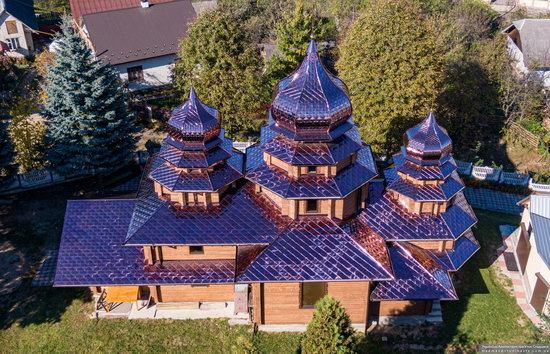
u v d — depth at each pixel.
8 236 40.94
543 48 64.12
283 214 32.09
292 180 30.89
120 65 58.59
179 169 32.25
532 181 50.00
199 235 31.14
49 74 44.81
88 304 34.94
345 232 31.47
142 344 32.16
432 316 33.59
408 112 46.12
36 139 46.53
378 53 45.78
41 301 35.38
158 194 33.34
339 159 30.14
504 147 59.38
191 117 31.08
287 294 31.36
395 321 33.44
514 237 40.81
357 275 29.78
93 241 33.66
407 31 45.31
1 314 34.59
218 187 31.61
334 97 29.50
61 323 33.75
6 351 32.44
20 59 68.88
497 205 47.78
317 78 29.41
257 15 78.25
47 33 72.44
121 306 34.22
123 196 45.47
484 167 50.28
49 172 46.66
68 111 45.09
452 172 32.84
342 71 49.12
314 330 25.14
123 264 32.62
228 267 32.44
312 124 29.48
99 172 46.66
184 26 61.84
